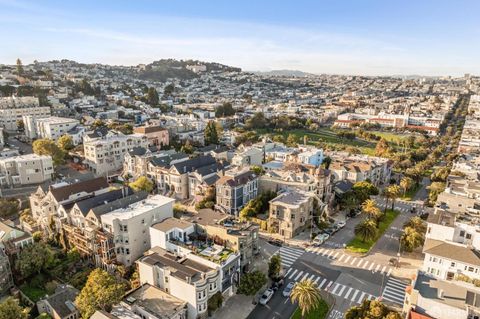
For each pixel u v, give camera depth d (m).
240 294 75.62
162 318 60.97
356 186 128.25
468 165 150.00
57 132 187.75
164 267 70.00
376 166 151.62
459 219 84.19
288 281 80.75
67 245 94.25
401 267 87.12
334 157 174.25
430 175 167.75
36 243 84.06
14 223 109.69
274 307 71.81
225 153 170.38
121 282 76.19
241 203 118.56
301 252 93.75
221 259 72.12
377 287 78.94
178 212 108.38
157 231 80.94
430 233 82.94
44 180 137.88
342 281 81.06
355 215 118.81
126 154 149.50
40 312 70.62
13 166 133.62
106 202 97.12
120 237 84.25
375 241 100.81
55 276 82.50
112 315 57.62
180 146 192.38
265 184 126.44
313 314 69.69
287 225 100.81
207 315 68.12
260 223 106.69
